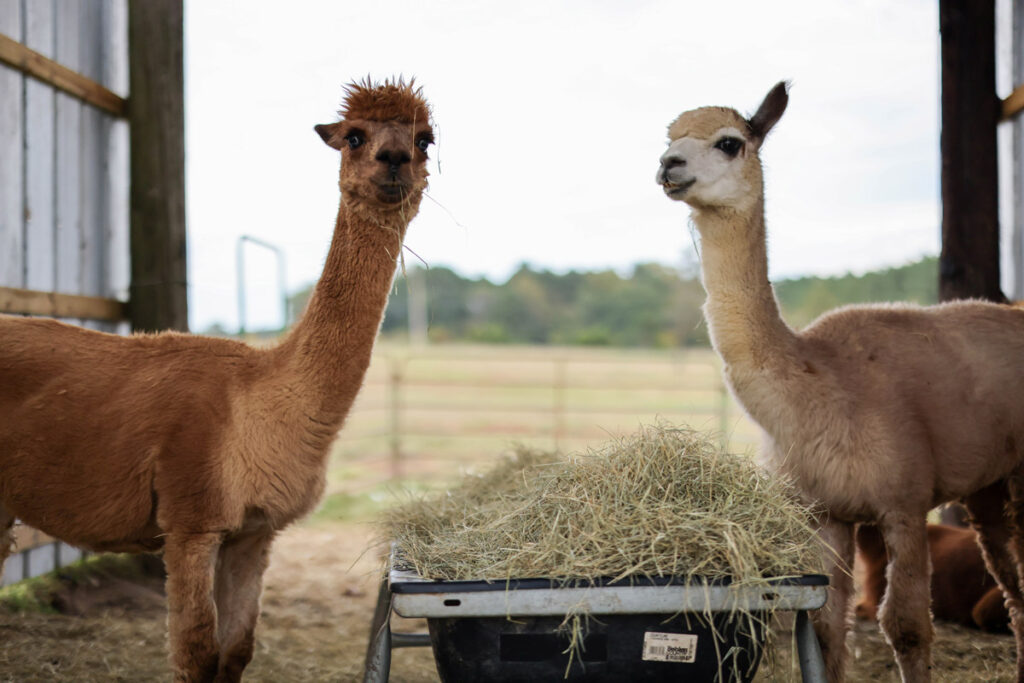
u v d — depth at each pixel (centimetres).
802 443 340
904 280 2741
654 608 246
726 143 353
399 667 426
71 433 306
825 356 353
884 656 428
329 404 310
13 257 483
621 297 5669
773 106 369
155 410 305
